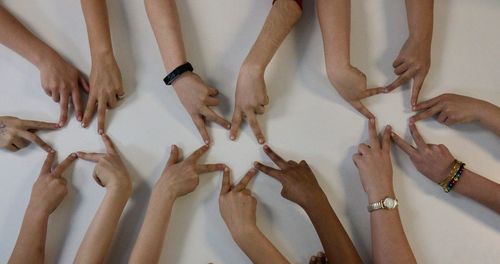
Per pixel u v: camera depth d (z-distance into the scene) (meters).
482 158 1.04
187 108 1.04
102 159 1.04
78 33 1.11
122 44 1.10
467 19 1.08
